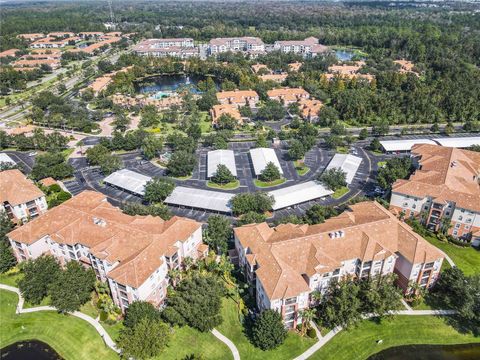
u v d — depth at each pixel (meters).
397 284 110.25
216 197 151.88
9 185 143.00
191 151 198.00
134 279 94.69
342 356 92.31
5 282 115.69
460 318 102.06
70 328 99.31
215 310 97.25
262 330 90.81
